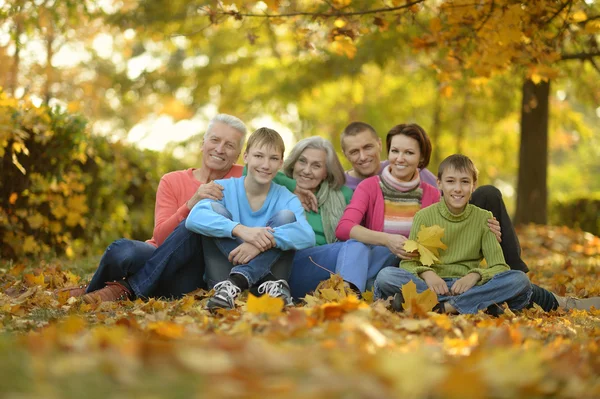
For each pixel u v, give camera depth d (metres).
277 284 5.58
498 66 9.19
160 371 2.48
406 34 16.95
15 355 2.63
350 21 8.50
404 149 6.48
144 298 5.91
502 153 25.38
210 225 5.69
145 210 12.80
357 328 3.35
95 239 11.39
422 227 5.91
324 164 6.78
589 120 40.06
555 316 5.68
